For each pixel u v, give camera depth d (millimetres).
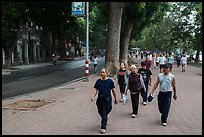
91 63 56469
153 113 11172
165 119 9336
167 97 9453
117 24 28094
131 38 54312
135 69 10586
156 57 39562
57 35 60562
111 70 27844
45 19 44656
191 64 53250
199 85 20922
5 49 42938
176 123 9617
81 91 17547
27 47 55938
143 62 13062
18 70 37031
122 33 43875
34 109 11664
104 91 8812
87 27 23688
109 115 10734
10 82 23516
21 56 53438
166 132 8508
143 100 12930
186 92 17219
